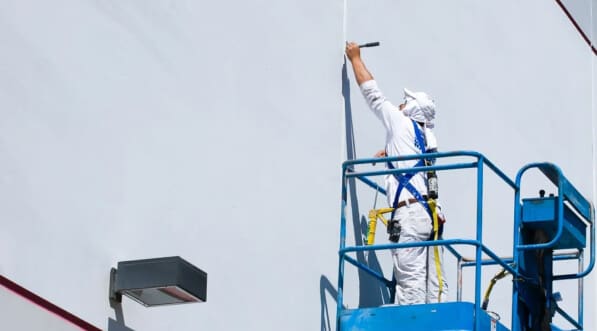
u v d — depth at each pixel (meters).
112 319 15.61
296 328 19.11
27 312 14.35
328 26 21.73
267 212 19.08
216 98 18.50
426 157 18.94
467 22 27.36
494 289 26.17
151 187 16.80
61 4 15.95
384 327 18.48
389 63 23.42
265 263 18.73
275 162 19.53
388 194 19.86
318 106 20.98
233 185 18.45
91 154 15.88
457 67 26.39
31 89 15.20
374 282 21.47
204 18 18.59
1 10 15.03
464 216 25.30
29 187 14.84
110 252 15.81
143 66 17.12
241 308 18.02
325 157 20.86
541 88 31.42
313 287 19.72
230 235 18.14
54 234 15.03
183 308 16.89
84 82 16.03
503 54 29.20
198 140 17.92
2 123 14.69
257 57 19.67
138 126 16.80
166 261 15.38
